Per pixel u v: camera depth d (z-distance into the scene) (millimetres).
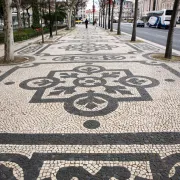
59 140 3826
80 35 26266
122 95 5746
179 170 3096
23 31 23656
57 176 3020
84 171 3100
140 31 35656
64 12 40656
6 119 4590
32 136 3961
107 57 11141
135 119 4488
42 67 9000
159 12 47719
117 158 3352
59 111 4887
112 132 4039
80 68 8703
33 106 5168
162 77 7348
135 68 8609
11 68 8891
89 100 5441
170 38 10180
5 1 9414
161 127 4191
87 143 3729
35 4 26578
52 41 19406
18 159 3369
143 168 3141
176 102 5293
